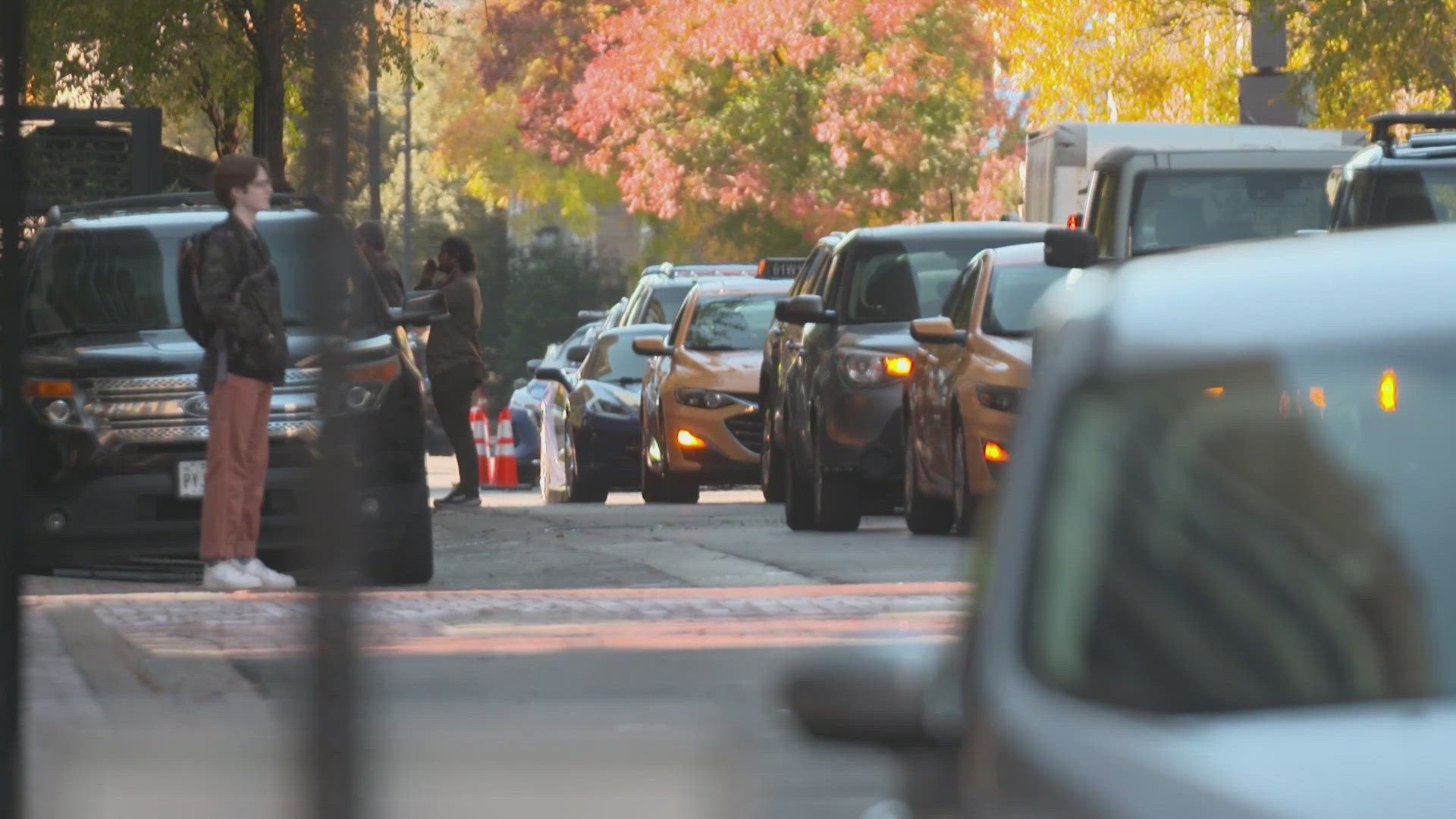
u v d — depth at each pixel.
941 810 11.28
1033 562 11.69
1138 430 12.05
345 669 10.02
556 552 57.50
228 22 86.88
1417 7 101.06
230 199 42.78
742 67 184.12
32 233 51.91
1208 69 141.50
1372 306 12.34
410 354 47.66
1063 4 145.12
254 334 42.47
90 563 46.09
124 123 79.50
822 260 71.56
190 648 32.91
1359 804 9.38
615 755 11.00
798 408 66.31
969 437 54.34
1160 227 67.44
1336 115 110.50
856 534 63.25
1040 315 13.70
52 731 13.62
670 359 86.81
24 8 14.63
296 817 10.02
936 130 183.88
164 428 45.44
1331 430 11.84
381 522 45.47
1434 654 10.68
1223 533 11.46
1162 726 10.48
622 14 185.00
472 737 11.05
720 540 61.34
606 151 187.62
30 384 45.28
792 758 25.92
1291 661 10.74
